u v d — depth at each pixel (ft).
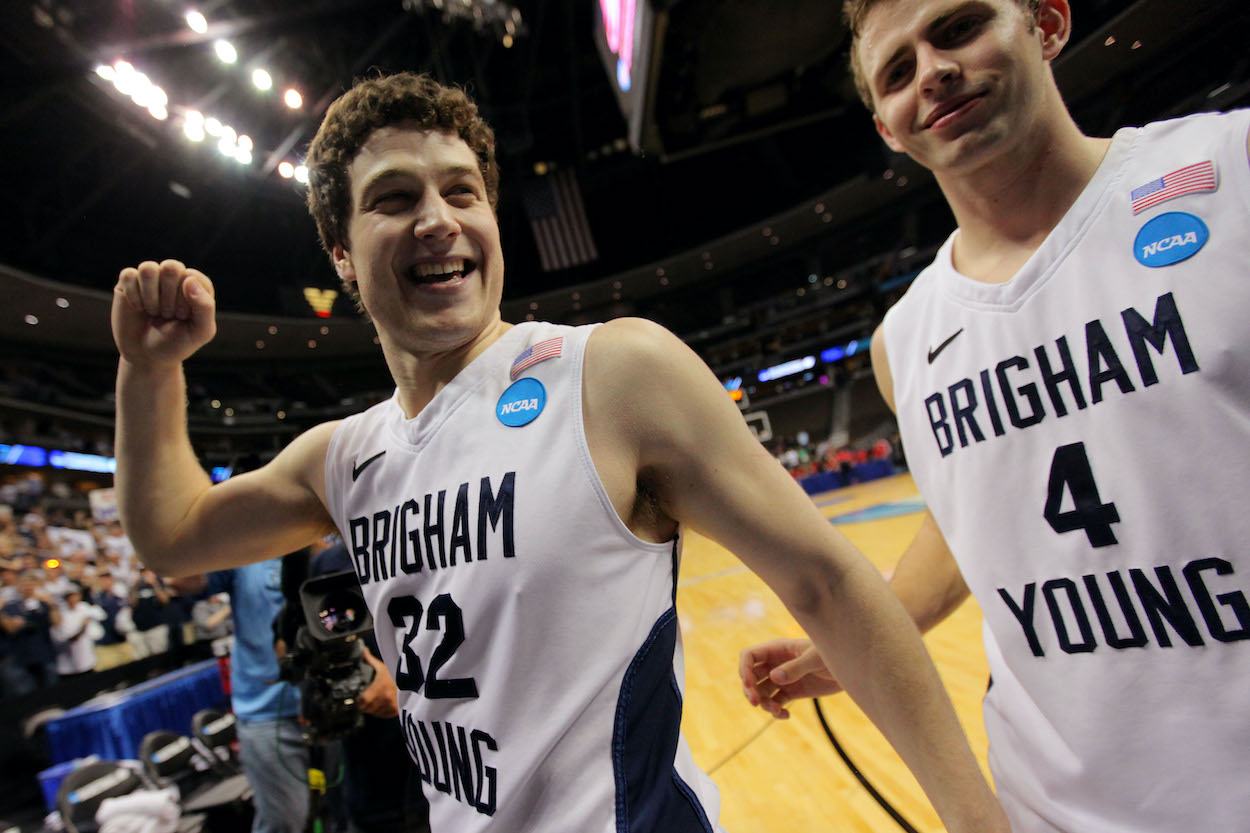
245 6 36.24
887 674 2.07
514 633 2.01
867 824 6.40
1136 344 2.30
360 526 2.60
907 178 62.80
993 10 2.57
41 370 54.19
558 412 2.16
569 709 1.96
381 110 2.43
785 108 15.19
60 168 41.70
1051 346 2.53
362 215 2.47
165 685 13.25
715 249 74.02
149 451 3.06
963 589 3.50
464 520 2.17
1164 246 2.27
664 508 2.34
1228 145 2.22
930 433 3.09
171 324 2.95
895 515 29.43
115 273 50.03
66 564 18.76
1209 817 2.16
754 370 80.74
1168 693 2.26
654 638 2.13
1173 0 31.78
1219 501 2.13
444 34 44.47
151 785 8.68
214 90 41.65
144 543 3.10
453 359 2.56
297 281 63.21
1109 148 2.53
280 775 6.61
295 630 5.56
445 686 2.18
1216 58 34.09
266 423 68.64
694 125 15.58
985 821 1.94
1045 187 2.65
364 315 2.90
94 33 33.24
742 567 25.31
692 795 2.12
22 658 13.88
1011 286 2.66
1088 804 2.48
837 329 76.95
